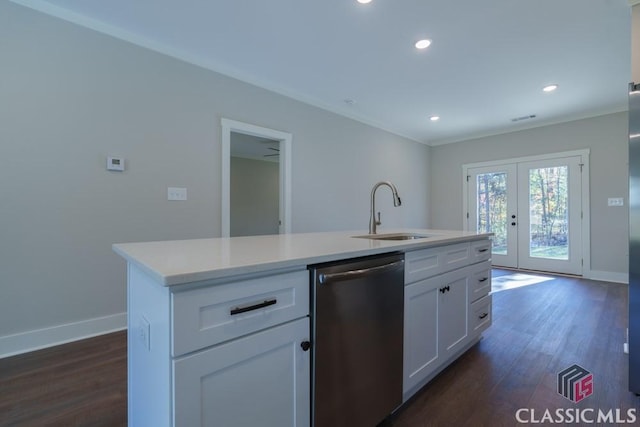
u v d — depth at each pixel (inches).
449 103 163.3
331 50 111.9
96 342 90.5
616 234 169.9
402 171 217.8
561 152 187.9
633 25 79.8
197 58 117.0
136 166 103.6
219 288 34.2
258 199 316.8
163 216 109.3
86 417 58.2
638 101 63.9
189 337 31.9
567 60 117.9
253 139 213.5
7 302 83.4
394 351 56.5
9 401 62.9
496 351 85.9
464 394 66.1
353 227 180.7
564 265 186.7
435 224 245.3
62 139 90.7
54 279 89.7
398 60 118.3
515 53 112.8
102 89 97.0
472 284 84.4
